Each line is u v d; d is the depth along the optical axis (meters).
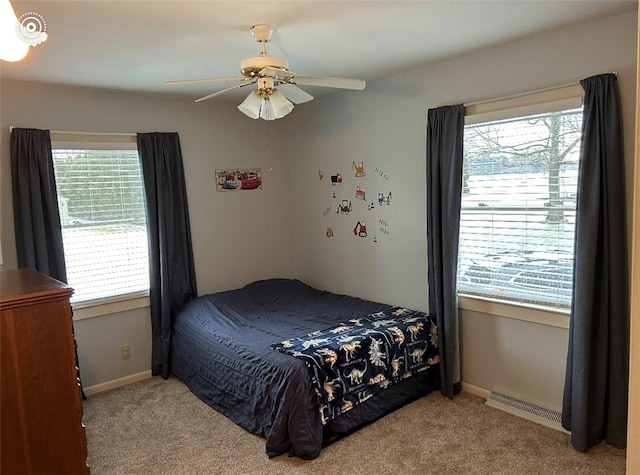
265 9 2.05
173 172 3.91
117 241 3.72
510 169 2.94
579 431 2.52
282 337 3.13
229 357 3.14
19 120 3.22
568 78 2.57
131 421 3.12
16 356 1.42
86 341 3.58
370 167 3.82
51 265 3.34
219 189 4.26
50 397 1.48
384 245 3.80
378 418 2.99
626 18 2.33
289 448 2.65
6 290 1.49
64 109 3.40
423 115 3.35
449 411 3.05
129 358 3.80
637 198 0.87
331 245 4.32
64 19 2.07
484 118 2.97
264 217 4.57
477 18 2.32
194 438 2.88
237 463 2.59
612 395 2.51
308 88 3.79
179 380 3.82
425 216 3.44
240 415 3.04
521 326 2.96
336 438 2.78
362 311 3.66
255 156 4.48
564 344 2.75
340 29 2.37
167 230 3.86
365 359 2.92
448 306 3.19
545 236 2.82
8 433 1.42
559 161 2.71
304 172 4.52
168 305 3.87
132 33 2.29
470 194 3.18
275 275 4.69
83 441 1.55
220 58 2.78
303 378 2.63
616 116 2.37
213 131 4.19
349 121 3.96
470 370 3.29
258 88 2.37
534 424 2.84
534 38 2.68
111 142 3.62
